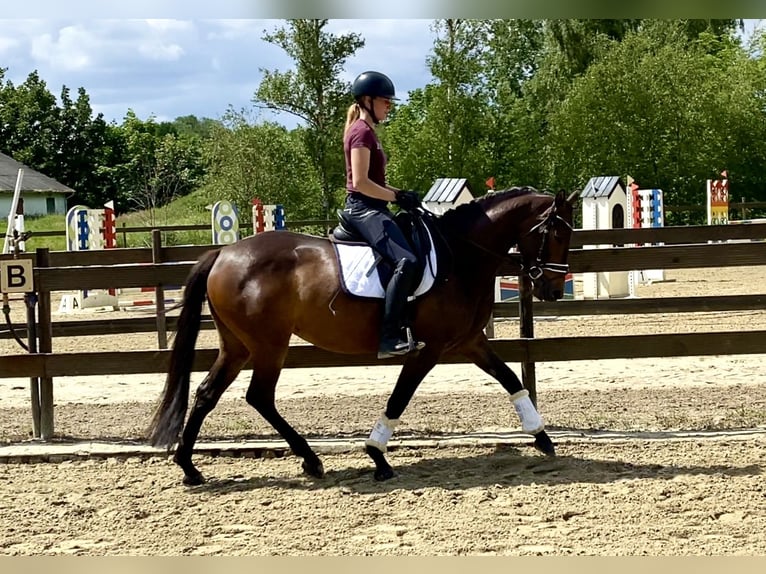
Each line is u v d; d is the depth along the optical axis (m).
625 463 5.70
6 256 6.85
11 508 5.07
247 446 6.26
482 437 6.40
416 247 5.43
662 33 36.22
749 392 7.98
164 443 5.43
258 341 5.50
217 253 5.69
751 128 33.84
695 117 32.12
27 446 6.42
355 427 6.91
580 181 32.25
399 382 5.59
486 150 30.91
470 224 5.67
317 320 5.47
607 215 14.91
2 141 51.62
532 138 32.50
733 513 4.70
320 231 29.12
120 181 51.31
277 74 30.08
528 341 6.65
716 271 19.89
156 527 4.71
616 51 32.50
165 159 36.34
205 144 31.39
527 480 5.43
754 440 6.19
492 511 4.83
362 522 4.71
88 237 15.66
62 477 5.75
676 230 8.67
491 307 5.78
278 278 5.48
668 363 9.80
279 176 30.56
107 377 9.79
